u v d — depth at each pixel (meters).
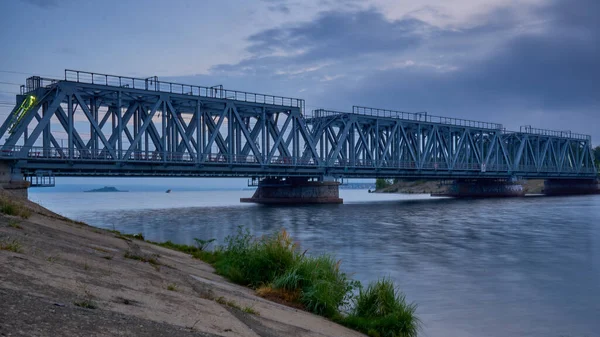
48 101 61.06
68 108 58.91
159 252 21.42
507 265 27.33
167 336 7.11
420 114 106.81
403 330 13.80
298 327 11.33
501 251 32.78
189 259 21.91
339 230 46.47
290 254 17.31
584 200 107.00
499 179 128.62
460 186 137.50
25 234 13.23
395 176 101.44
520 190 124.94
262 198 104.19
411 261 28.67
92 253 13.38
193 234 42.91
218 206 93.94
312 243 37.03
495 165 123.06
